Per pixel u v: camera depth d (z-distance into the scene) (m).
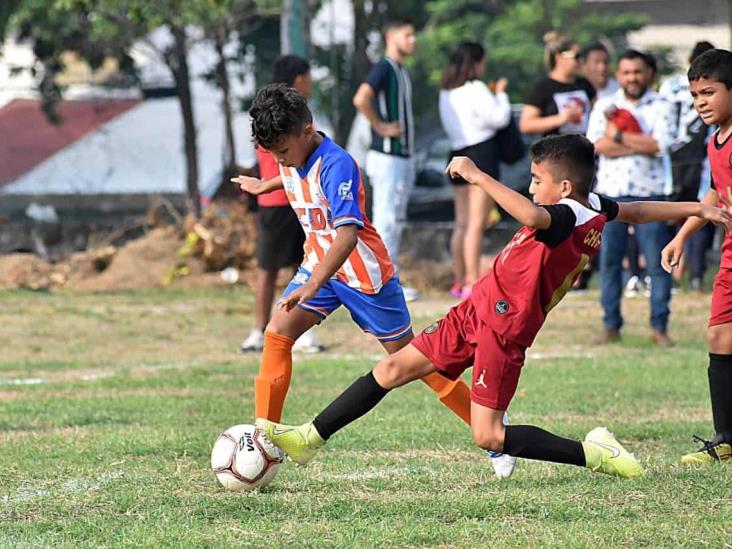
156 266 30.89
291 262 20.17
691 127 21.78
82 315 25.45
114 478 10.39
